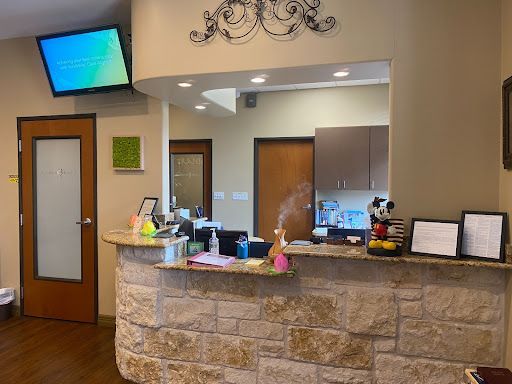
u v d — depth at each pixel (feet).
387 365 7.20
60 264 12.59
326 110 17.31
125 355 8.79
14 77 12.62
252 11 7.93
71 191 12.35
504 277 6.70
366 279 7.24
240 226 18.49
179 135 19.10
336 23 7.55
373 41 7.45
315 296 7.48
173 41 8.37
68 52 10.75
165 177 11.44
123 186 11.69
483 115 7.21
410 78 7.40
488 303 6.77
